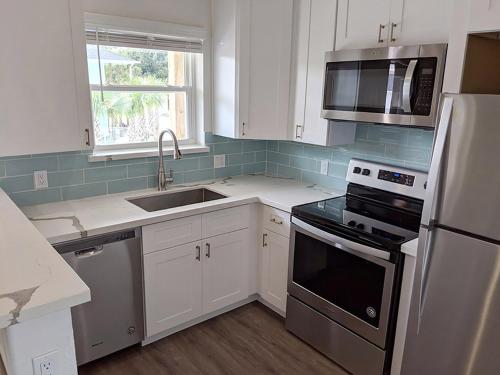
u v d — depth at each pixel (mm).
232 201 2580
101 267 2111
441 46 1841
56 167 2422
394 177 2471
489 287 1585
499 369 1616
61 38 2039
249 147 3328
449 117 1598
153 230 2264
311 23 2549
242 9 2600
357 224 2180
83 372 2236
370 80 2178
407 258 1915
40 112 2057
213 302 2689
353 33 2312
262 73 2729
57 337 1083
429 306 1795
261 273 2854
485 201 1541
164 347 2465
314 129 2670
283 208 2527
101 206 2404
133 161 2725
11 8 1882
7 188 2279
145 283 2309
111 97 2662
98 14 2379
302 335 2541
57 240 1916
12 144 2012
